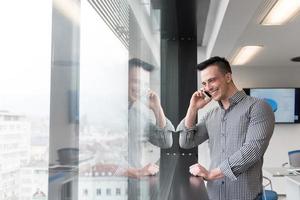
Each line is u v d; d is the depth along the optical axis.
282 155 5.96
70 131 1.05
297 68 6.07
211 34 3.84
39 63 0.87
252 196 1.75
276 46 4.40
